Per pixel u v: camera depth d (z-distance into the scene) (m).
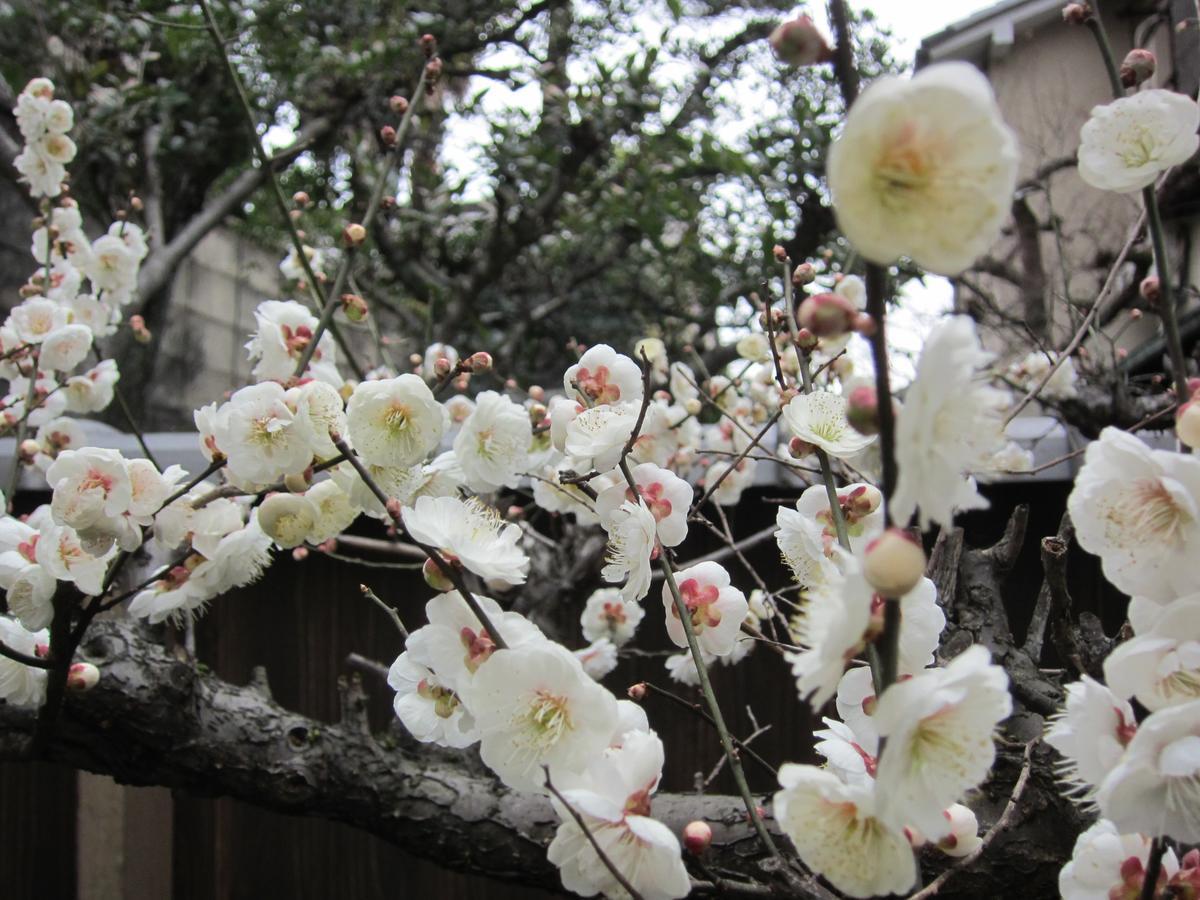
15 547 0.30
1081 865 0.22
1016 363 0.72
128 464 0.29
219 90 0.92
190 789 0.39
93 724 0.36
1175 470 0.18
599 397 0.33
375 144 1.09
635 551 0.26
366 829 0.40
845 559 0.18
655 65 0.99
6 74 0.91
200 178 0.98
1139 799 0.18
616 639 0.51
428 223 1.09
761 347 0.52
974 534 0.57
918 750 0.17
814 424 0.27
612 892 0.21
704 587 0.28
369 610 0.62
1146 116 0.23
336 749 0.39
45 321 0.45
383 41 0.89
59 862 0.61
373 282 1.11
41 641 0.32
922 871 0.32
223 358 1.61
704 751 0.59
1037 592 0.56
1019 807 0.32
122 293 0.53
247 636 0.62
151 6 0.86
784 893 0.23
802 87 0.99
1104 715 0.19
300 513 0.29
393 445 0.29
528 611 0.52
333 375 0.41
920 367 0.15
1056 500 0.56
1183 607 0.18
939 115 0.15
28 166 0.50
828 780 0.17
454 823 0.38
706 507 0.60
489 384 1.03
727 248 1.06
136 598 0.33
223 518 0.31
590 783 0.21
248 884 0.62
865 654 0.24
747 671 0.59
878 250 0.15
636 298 1.22
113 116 0.84
